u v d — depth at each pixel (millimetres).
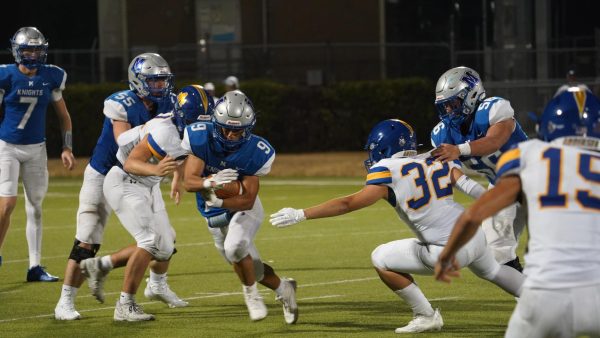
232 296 17734
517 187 9227
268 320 15414
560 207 9008
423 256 13281
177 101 14922
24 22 63719
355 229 26984
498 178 9367
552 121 9445
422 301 14000
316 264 21281
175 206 33219
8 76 19234
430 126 50219
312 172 43344
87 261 14883
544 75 49219
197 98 15031
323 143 50344
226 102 13516
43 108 19656
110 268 15094
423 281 18828
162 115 14805
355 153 49312
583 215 8977
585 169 9078
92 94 49156
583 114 9352
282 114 49875
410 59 52969
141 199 14891
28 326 15180
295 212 12992
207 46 53250
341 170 43375
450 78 14758
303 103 50000
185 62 53469
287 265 21203
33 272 19656
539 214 9078
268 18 57500
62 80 19938
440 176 13336
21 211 32531
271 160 14086
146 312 16281
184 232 26859
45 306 16953
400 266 13586
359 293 17766
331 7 57250
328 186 38344
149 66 15492
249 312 14602
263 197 34812
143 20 57688
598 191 9039
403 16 60625
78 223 15789
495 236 14789
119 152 14953
